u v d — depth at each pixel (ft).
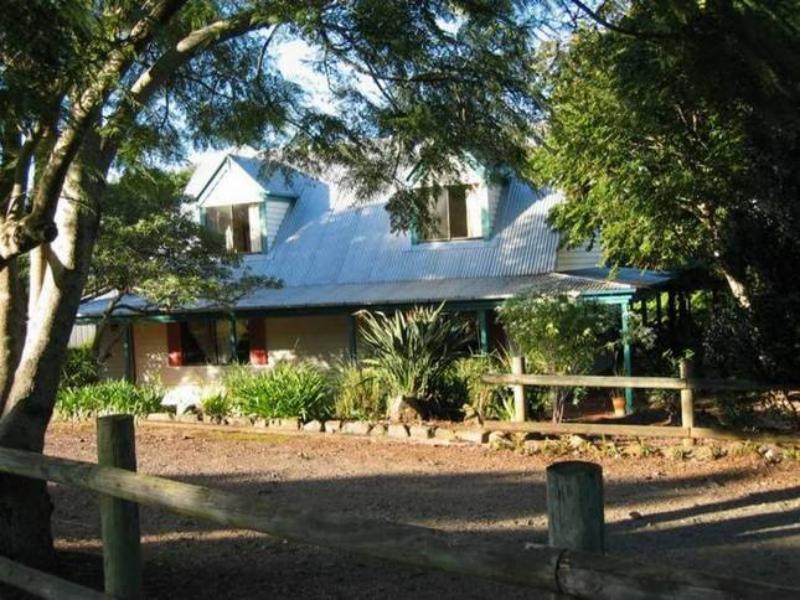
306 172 29.84
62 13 13.12
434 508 26.50
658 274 60.03
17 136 18.53
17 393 17.67
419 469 32.65
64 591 13.01
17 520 17.37
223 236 61.62
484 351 48.93
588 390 49.06
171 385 66.33
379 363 43.57
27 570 13.93
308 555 21.25
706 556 20.58
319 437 40.19
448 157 27.35
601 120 38.47
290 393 43.11
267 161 30.07
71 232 18.10
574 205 46.01
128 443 13.37
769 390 31.27
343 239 64.80
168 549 22.08
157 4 18.61
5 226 16.29
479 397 40.37
